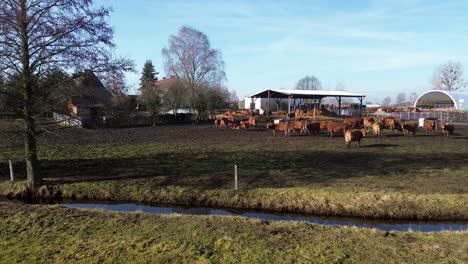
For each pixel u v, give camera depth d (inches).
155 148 932.6
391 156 772.6
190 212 471.8
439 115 2272.4
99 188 545.6
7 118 526.6
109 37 542.6
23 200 531.2
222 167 661.3
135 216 391.9
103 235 334.3
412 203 446.9
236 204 488.7
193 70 2704.2
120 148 935.0
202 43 2716.5
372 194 466.3
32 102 519.5
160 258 286.5
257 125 1743.4
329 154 807.7
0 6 467.8
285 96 2253.9
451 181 531.2
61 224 365.7
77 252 300.7
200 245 307.7
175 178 579.5
